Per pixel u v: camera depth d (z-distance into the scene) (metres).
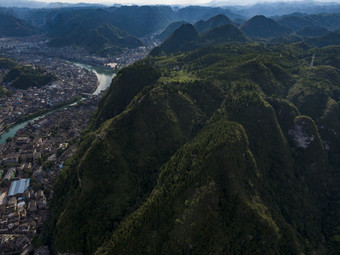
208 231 121.81
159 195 142.88
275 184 171.25
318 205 178.38
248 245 126.81
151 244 125.25
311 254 147.75
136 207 148.38
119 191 156.75
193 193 135.62
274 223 137.38
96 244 136.25
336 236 157.12
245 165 150.38
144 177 169.00
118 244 126.12
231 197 134.88
